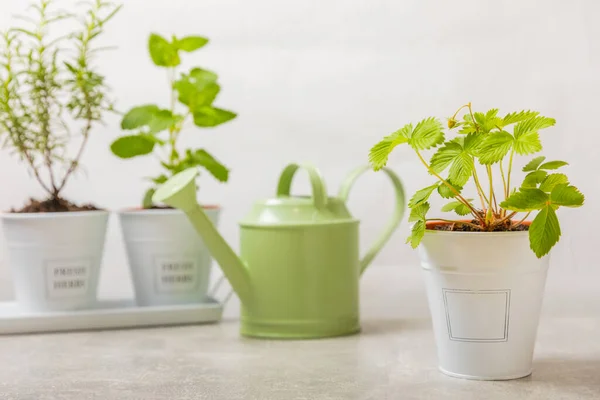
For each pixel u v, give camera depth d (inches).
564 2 77.0
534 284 41.9
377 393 41.9
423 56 77.4
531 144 38.9
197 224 53.2
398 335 57.1
